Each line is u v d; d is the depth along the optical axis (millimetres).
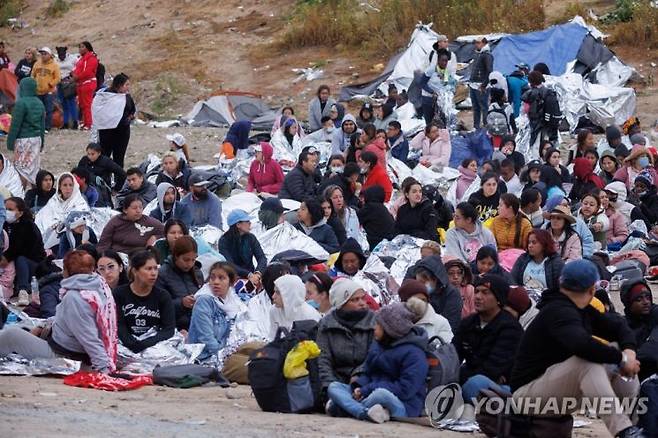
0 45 44875
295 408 15039
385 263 22906
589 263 12750
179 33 56094
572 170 31594
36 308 20547
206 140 40750
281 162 34375
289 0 57438
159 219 25547
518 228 23141
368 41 51312
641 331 15719
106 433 12938
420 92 40094
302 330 15391
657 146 38000
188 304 19078
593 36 43625
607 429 13938
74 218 24031
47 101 43000
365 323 15430
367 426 14156
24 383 16203
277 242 23547
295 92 48406
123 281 19000
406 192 25469
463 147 35406
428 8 50562
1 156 29703
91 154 29875
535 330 12859
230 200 28469
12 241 22391
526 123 35406
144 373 17250
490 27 48625
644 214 28109
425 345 14672
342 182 28000
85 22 59125
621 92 39781
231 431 13453
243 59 52344
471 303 18781
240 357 17453
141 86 50062
